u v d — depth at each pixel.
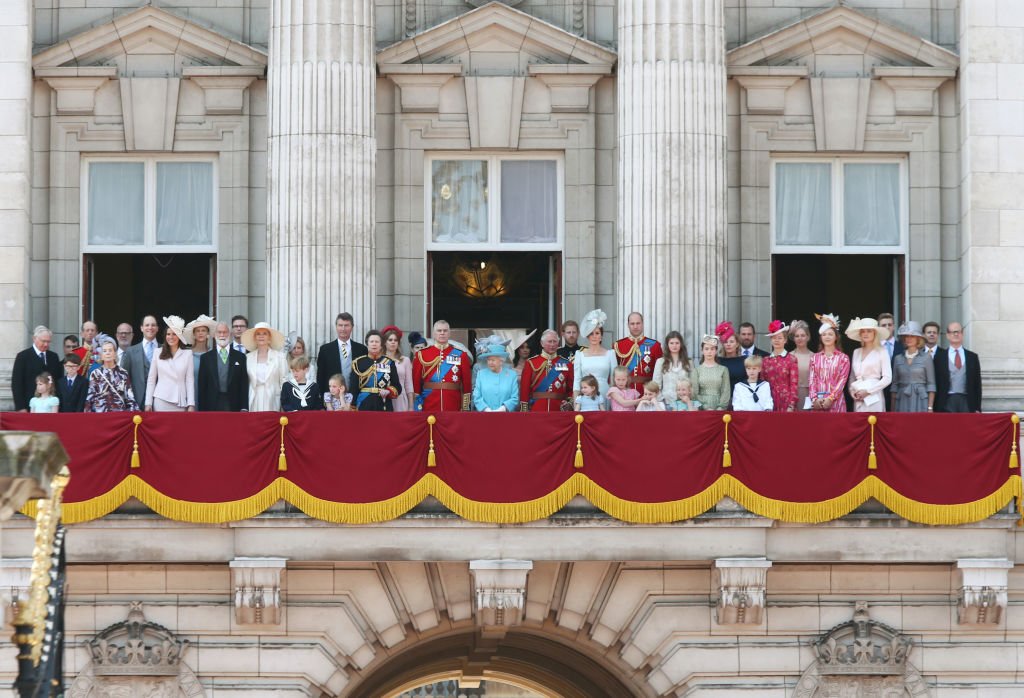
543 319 60.22
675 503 50.75
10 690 49.94
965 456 51.56
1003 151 58.50
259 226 59.69
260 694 52.12
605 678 60.94
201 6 60.34
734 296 59.81
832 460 51.12
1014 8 58.88
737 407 52.34
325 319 56.72
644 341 54.28
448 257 60.12
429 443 50.69
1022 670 53.25
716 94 58.09
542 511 50.59
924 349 54.97
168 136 59.66
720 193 57.81
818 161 60.69
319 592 52.28
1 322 57.25
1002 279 57.97
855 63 60.53
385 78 59.78
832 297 60.47
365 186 57.56
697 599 52.69
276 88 57.72
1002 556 52.12
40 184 59.50
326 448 50.59
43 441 27.22
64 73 59.38
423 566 52.44
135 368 54.16
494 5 59.69
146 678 52.00
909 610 53.16
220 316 59.50
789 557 51.75
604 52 59.66
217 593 52.16
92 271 59.97
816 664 52.69
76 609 52.03
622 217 57.97
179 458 50.53
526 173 60.47
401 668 62.56
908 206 60.25
